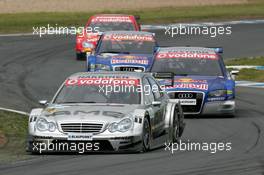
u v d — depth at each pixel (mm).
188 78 52469
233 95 52281
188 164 32938
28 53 90812
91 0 157000
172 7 148875
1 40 102562
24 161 34219
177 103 41844
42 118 36156
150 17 131625
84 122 35625
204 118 51844
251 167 32219
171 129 40406
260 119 51062
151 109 38125
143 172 30922
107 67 64562
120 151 35719
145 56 65625
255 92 66188
